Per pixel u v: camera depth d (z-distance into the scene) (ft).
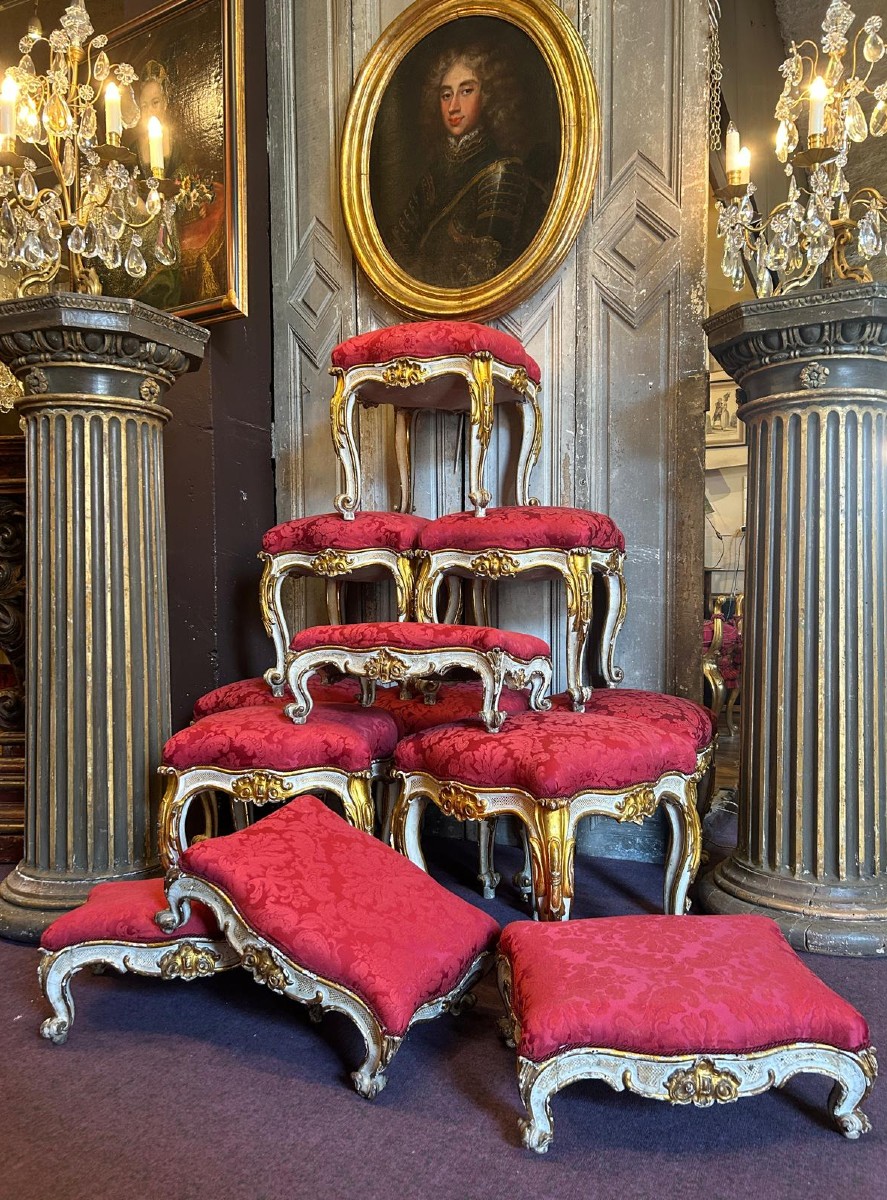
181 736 6.91
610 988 4.48
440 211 10.58
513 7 9.99
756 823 7.49
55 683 7.57
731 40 11.96
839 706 7.09
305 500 11.71
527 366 9.12
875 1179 4.21
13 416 13.53
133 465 7.84
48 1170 4.29
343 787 6.73
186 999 6.29
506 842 10.36
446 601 10.23
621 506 9.82
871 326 6.89
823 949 6.75
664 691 9.64
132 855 7.70
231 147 10.75
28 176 7.93
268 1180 4.21
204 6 10.96
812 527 7.24
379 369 8.52
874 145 15.98
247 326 11.32
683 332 9.48
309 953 4.99
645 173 9.61
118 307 7.34
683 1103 4.28
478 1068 5.27
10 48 13.00
